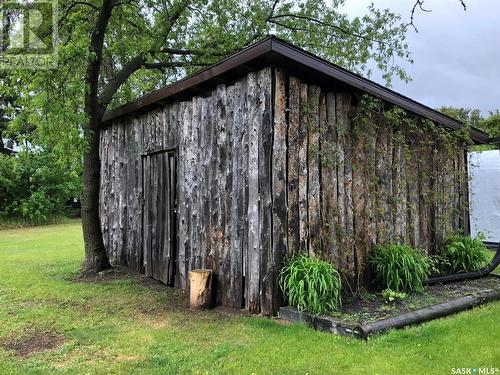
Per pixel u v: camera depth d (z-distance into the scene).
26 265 7.96
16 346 3.76
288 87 4.71
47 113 5.88
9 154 18.53
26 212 17.28
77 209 21.77
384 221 5.80
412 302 4.75
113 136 8.32
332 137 5.16
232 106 5.14
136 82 9.49
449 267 6.71
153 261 6.75
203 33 9.30
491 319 4.21
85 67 6.93
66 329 4.21
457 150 7.35
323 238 4.95
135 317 4.65
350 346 3.56
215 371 3.12
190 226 5.86
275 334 3.92
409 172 6.34
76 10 7.32
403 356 3.30
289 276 4.41
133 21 8.03
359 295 5.06
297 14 9.90
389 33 9.62
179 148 6.19
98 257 7.28
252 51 4.34
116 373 3.14
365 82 5.09
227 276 5.11
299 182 4.75
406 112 6.05
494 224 10.11
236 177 5.03
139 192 7.32
